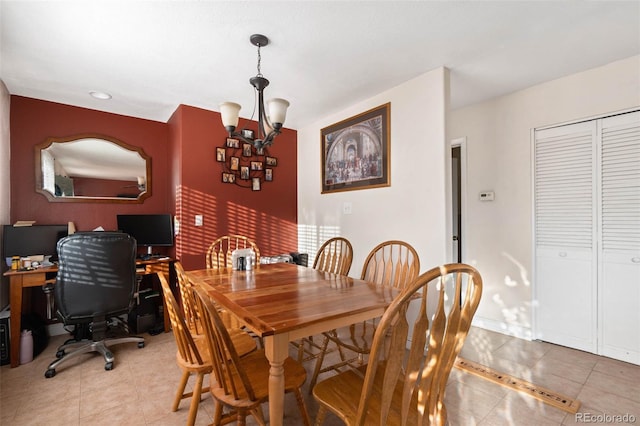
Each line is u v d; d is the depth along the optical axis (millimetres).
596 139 2348
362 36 1936
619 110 2238
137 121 3385
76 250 2107
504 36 1946
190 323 1726
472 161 3078
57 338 2797
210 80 2529
